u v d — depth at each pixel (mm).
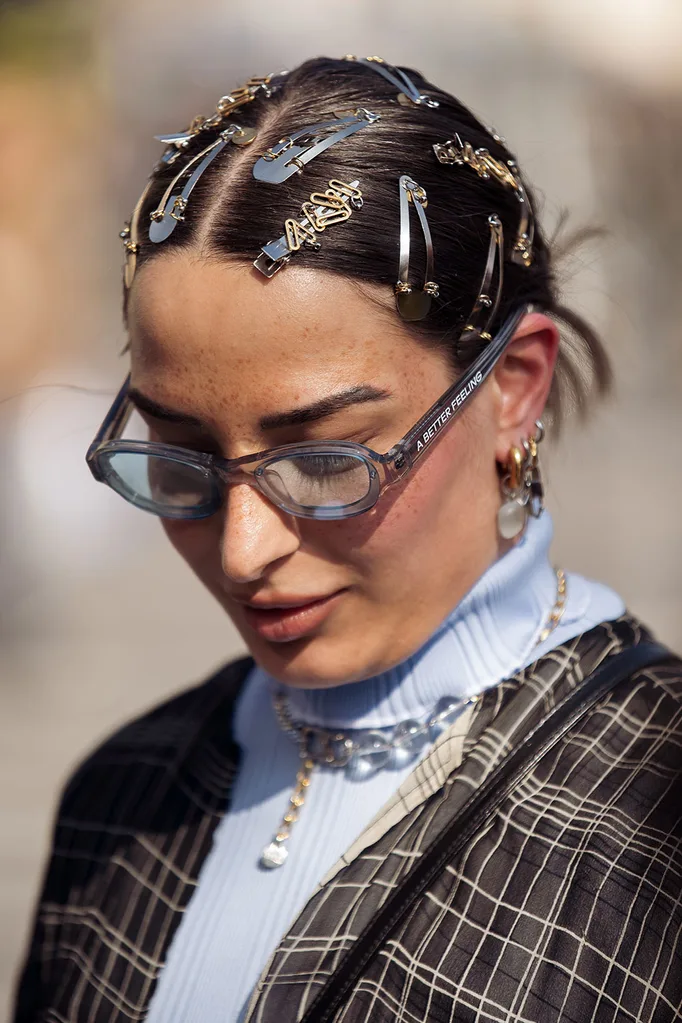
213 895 1405
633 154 8188
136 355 1246
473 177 1255
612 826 1183
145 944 1432
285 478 1192
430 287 1185
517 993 1137
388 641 1283
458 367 1238
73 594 6699
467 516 1281
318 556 1233
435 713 1351
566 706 1270
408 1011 1165
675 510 7105
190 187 1196
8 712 5082
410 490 1221
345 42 10414
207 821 1494
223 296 1150
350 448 1170
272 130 1220
